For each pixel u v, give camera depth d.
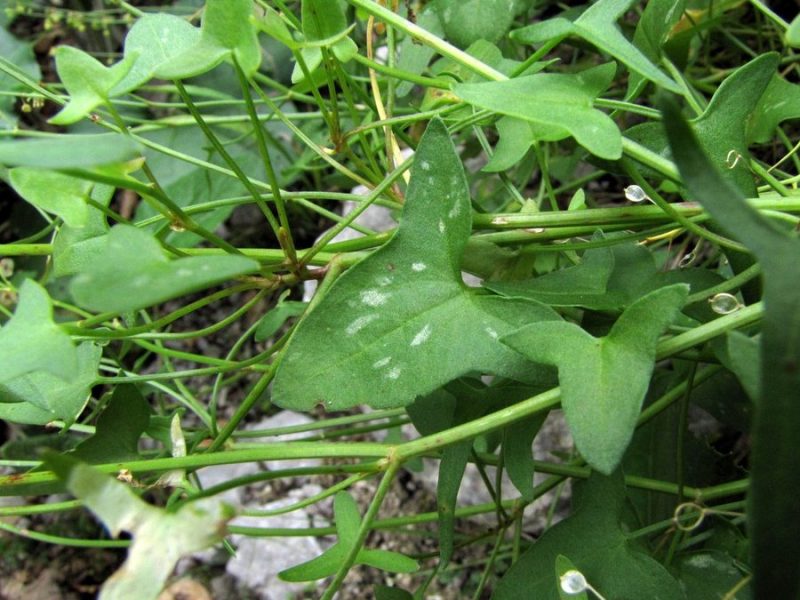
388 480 0.16
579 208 0.20
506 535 0.27
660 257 0.24
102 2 0.38
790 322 0.11
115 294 0.12
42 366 0.13
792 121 0.27
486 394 0.19
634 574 0.16
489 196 0.28
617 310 0.18
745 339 0.12
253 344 0.34
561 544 0.17
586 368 0.14
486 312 0.16
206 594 0.27
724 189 0.11
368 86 0.31
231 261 0.12
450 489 0.18
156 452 0.23
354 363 0.15
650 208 0.17
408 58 0.23
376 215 0.31
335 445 0.16
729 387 0.21
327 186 0.34
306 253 0.18
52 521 0.30
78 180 0.15
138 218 0.32
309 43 0.16
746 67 0.16
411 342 0.15
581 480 0.21
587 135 0.15
